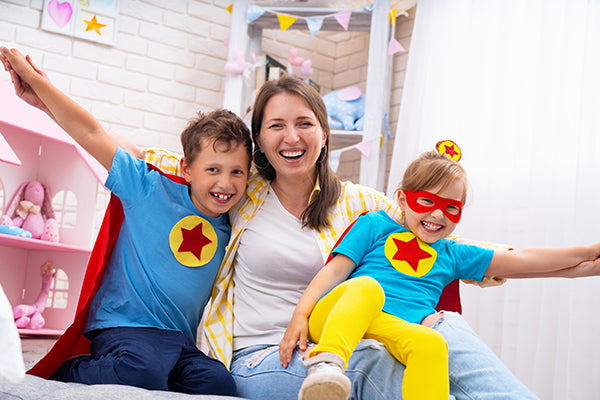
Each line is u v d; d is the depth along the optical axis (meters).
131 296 1.49
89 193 2.67
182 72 3.29
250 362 1.45
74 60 3.01
